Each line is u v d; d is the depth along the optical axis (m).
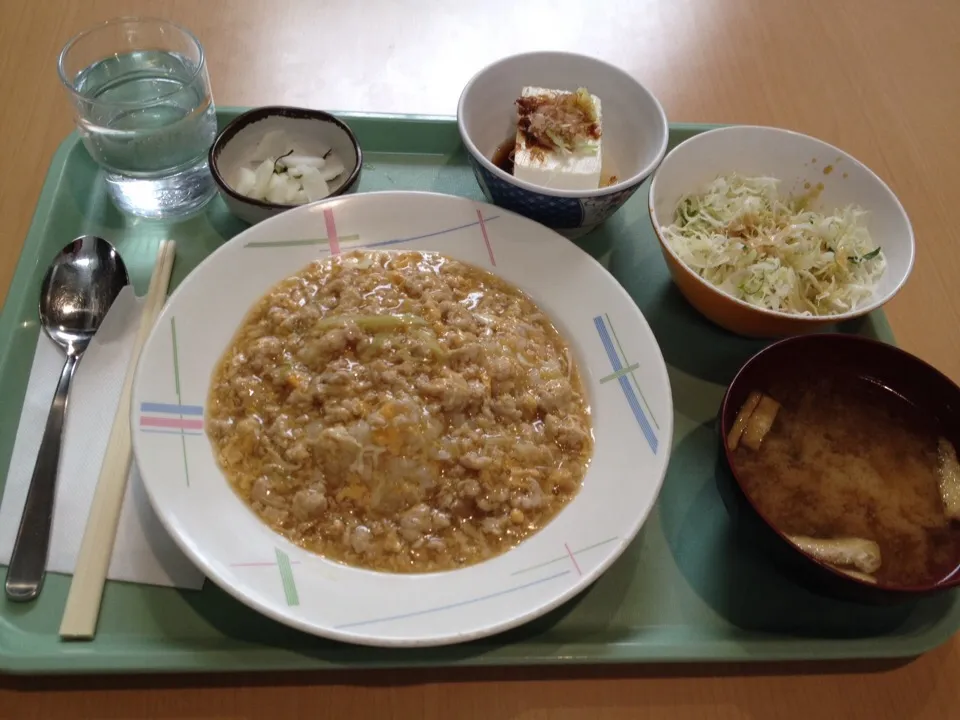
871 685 0.34
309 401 0.35
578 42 0.58
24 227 0.44
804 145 0.44
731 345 0.43
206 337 0.36
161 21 0.45
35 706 0.30
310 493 0.33
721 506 0.37
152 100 0.41
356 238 0.40
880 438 0.36
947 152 0.54
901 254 0.41
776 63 0.58
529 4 0.60
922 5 0.63
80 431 0.36
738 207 0.44
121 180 0.43
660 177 0.42
